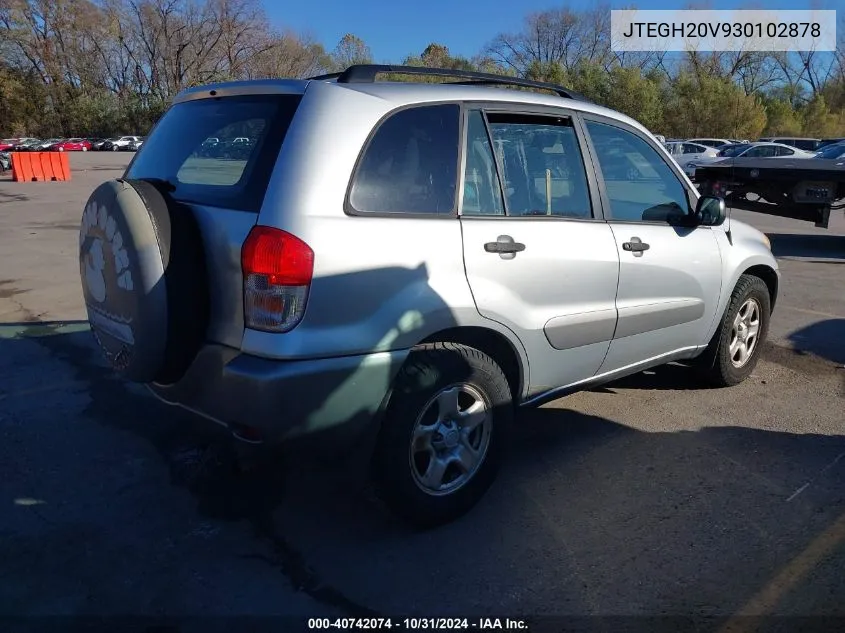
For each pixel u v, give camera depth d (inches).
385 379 111.3
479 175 126.8
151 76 2819.9
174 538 121.5
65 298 290.8
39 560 114.8
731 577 113.2
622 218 152.7
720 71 2292.1
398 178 115.0
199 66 2623.0
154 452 152.3
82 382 191.9
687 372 209.9
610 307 147.6
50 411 172.4
